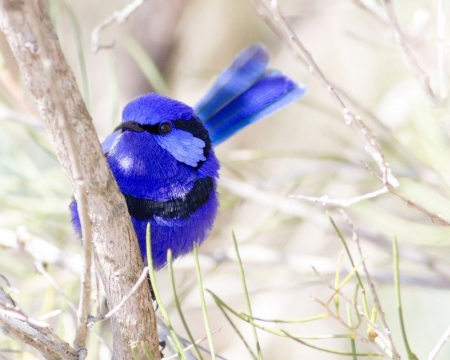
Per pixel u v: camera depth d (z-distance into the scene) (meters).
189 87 14.10
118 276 6.26
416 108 7.73
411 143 8.09
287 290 10.87
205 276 10.30
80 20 13.59
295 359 12.46
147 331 6.41
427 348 11.39
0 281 9.14
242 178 10.41
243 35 14.35
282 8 13.54
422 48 7.82
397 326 11.44
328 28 13.41
